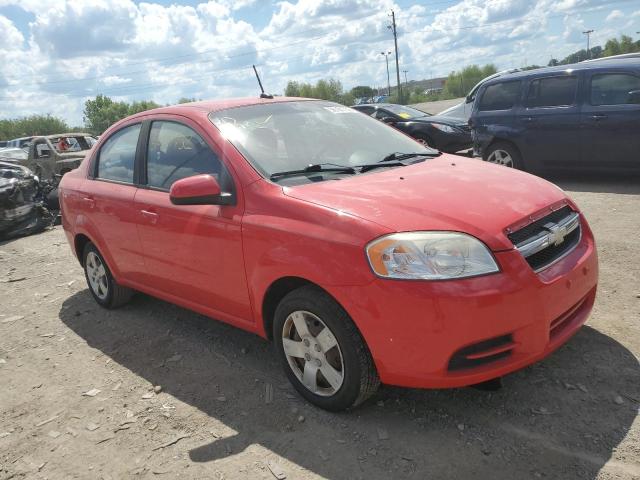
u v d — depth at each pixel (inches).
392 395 126.0
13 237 358.3
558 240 117.3
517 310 103.5
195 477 108.3
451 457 104.5
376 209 112.4
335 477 103.4
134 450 119.5
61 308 213.2
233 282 135.0
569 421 110.8
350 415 120.7
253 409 128.3
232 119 150.3
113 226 175.0
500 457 103.0
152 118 168.7
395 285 102.7
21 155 716.7
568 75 338.6
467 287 100.7
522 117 357.4
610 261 194.2
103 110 3609.7
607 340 139.1
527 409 115.8
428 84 4660.4
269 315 132.8
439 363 102.9
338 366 118.4
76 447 123.3
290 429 119.0
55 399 144.9
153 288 170.2
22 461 120.9
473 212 111.4
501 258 104.7
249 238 126.2
